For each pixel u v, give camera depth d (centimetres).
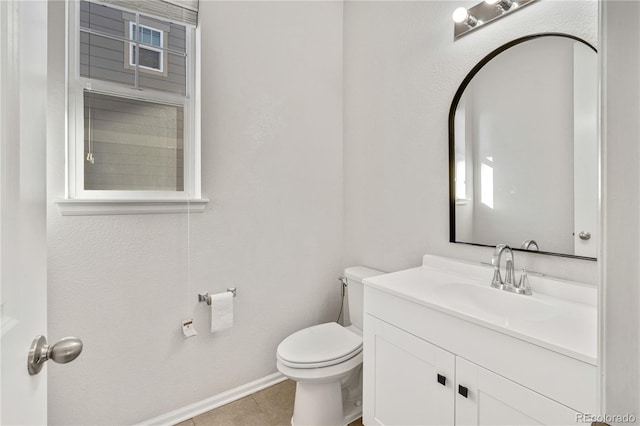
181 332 161
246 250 181
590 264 108
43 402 59
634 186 37
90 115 144
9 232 46
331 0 213
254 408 170
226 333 175
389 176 183
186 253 162
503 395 86
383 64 186
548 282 113
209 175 168
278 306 193
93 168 144
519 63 126
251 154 181
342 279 210
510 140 129
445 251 154
